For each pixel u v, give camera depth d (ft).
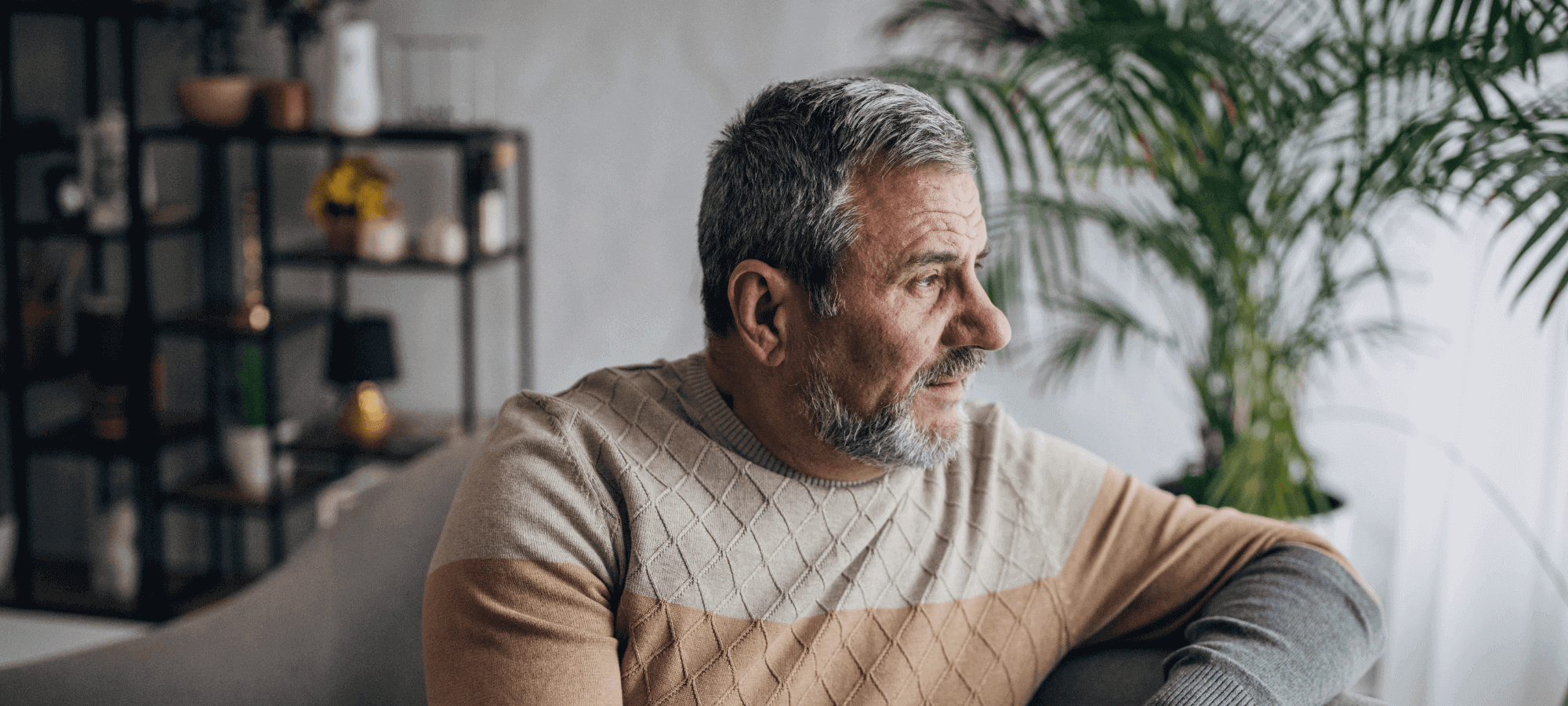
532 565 2.87
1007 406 8.14
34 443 8.27
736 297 3.05
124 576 8.56
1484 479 6.44
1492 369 6.35
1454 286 6.51
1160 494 3.70
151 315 8.29
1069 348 7.13
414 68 8.58
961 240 2.92
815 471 3.24
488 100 8.63
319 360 9.21
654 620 3.01
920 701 3.22
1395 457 7.37
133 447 8.29
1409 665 6.94
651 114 8.44
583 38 8.43
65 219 8.26
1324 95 5.13
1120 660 3.44
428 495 4.19
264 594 4.17
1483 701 6.64
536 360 8.95
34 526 9.48
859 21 7.95
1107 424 7.99
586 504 3.04
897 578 3.27
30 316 8.32
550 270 8.80
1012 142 7.56
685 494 3.13
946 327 2.99
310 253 8.29
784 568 3.15
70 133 8.82
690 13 8.23
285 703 4.06
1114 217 5.92
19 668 4.00
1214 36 4.86
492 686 2.74
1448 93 5.60
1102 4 5.26
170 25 8.88
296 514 9.43
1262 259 5.77
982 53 6.41
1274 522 3.63
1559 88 5.54
